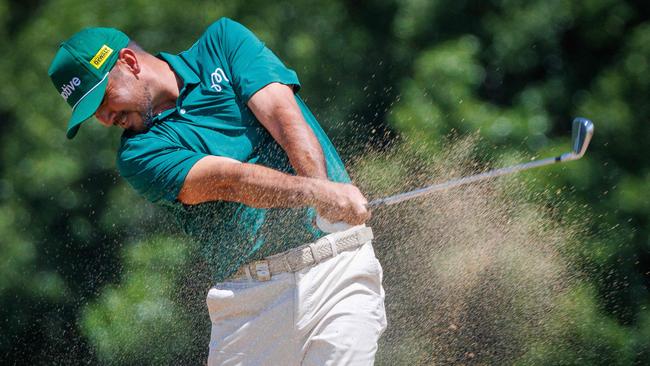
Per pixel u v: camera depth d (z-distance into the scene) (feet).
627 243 94.58
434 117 101.35
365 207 44.55
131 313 88.38
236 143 46.11
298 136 45.27
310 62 109.40
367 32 113.91
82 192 109.19
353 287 45.68
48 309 103.35
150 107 46.65
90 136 111.04
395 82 111.14
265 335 46.01
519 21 112.57
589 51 115.03
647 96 107.45
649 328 86.94
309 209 46.21
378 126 106.63
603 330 80.02
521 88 113.70
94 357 90.17
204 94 46.73
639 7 114.62
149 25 112.27
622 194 97.86
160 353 80.33
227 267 46.83
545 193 94.58
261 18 111.75
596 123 105.19
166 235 96.78
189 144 46.03
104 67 46.26
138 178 45.98
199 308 71.82
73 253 105.60
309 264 45.42
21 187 109.81
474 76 105.81
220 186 44.45
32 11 124.36
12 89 115.24
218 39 48.19
